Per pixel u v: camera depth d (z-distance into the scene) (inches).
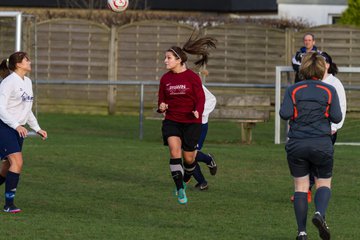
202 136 1385.3
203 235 1051.3
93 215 1176.8
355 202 1299.2
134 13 3277.6
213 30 2792.8
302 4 3469.5
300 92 1005.8
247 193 1371.8
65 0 3398.1
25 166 1624.0
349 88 2151.8
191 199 1315.2
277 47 2802.7
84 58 2829.7
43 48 2824.8
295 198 1003.3
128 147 1919.3
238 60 2805.1
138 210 1219.2
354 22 2942.9
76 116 2765.7
